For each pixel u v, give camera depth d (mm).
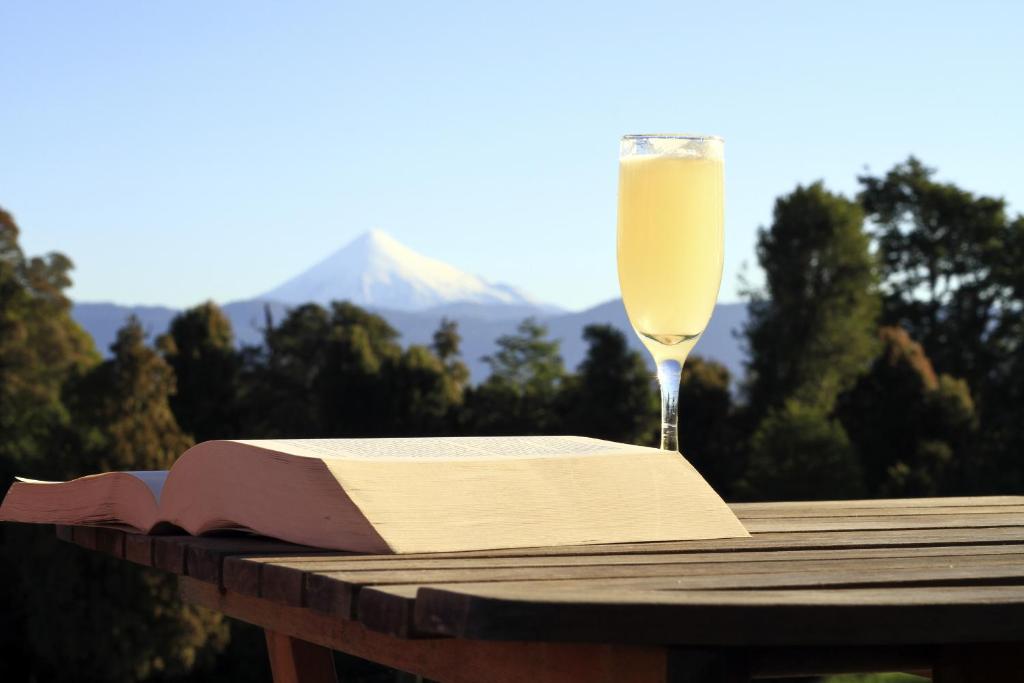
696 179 1200
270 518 938
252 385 43062
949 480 31062
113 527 1130
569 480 1003
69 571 27875
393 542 875
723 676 629
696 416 34875
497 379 41906
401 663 896
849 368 35906
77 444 30672
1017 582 779
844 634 624
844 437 30703
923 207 39312
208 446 995
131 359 31938
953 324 38750
